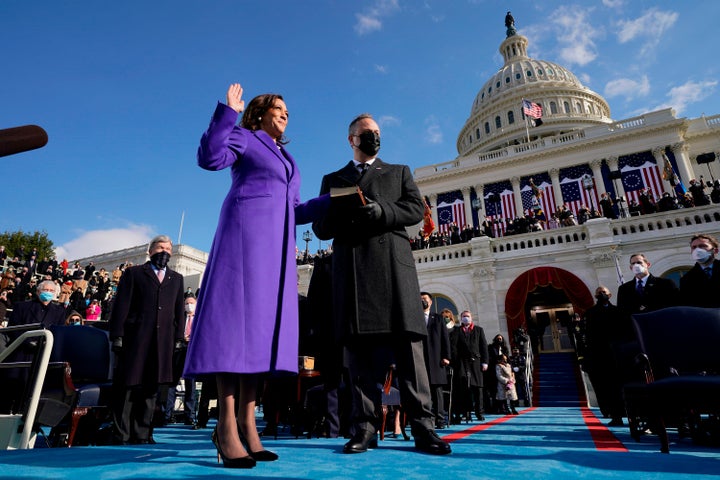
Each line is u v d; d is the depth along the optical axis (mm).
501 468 2035
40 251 42438
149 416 4375
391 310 2689
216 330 1959
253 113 2643
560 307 20797
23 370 4445
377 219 2680
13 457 2295
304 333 5145
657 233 17047
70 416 3992
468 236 22078
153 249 4980
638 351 4531
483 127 68375
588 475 1893
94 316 15258
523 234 19406
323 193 3260
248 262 2111
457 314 19156
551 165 36156
